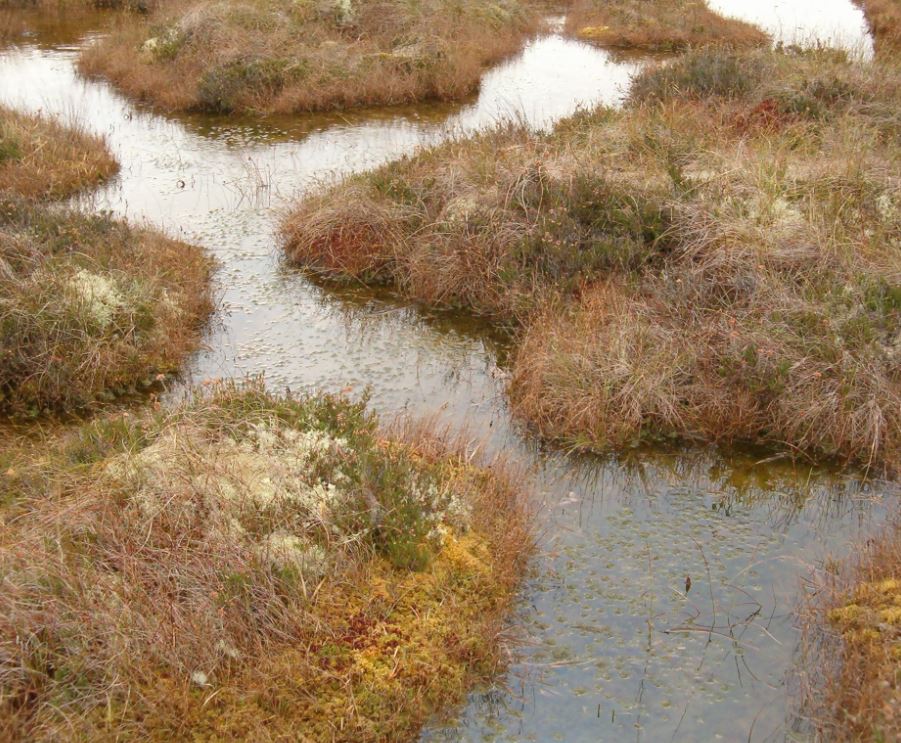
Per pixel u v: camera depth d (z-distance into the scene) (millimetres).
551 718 4172
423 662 4195
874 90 11664
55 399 6625
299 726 3842
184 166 11680
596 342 6723
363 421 5570
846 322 6555
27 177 10445
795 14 22156
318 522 4621
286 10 16688
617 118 10867
